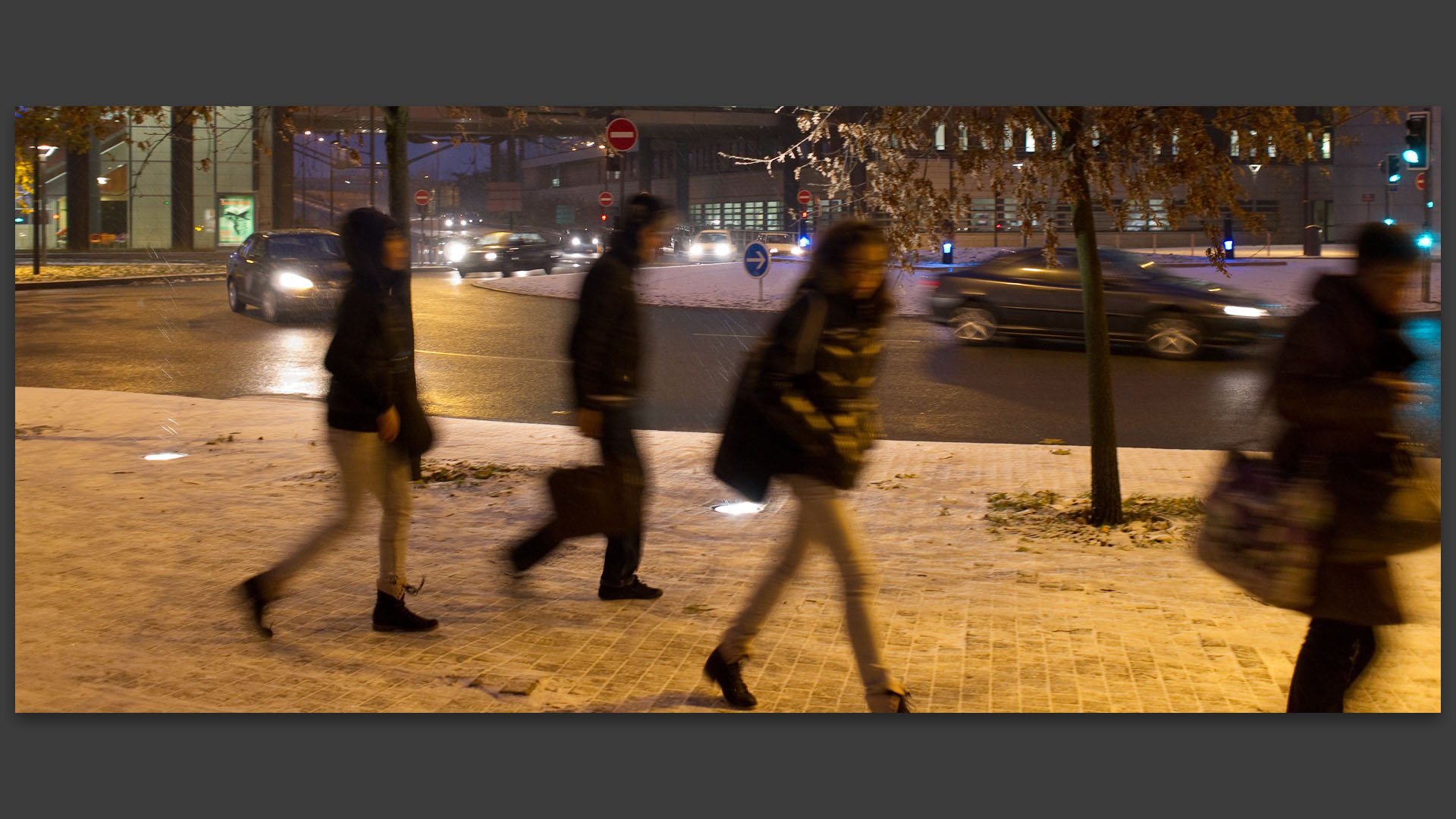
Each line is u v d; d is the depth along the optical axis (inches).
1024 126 284.4
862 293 156.4
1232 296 648.4
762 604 164.7
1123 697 172.6
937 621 206.8
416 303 1029.8
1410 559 245.4
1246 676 180.4
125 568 235.6
